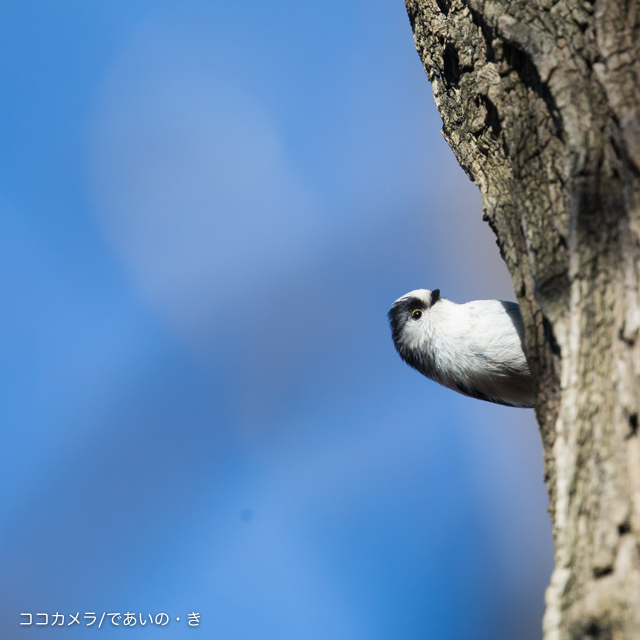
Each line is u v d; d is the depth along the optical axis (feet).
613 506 15.93
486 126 26.50
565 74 20.56
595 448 16.98
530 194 21.88
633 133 18.49
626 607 14.67
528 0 22.41
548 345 20.66
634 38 19.76
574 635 15.08
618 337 17.62
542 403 20.54
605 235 18.69
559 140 21.15
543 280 20.43
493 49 24.13
